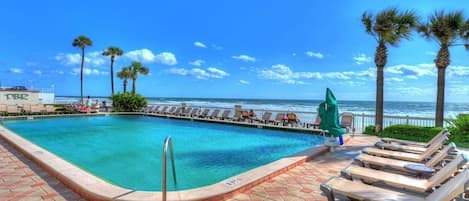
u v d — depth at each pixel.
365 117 10.78
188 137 10.53
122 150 7.98
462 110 43.91
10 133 8.48
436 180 2.99
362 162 4.29
